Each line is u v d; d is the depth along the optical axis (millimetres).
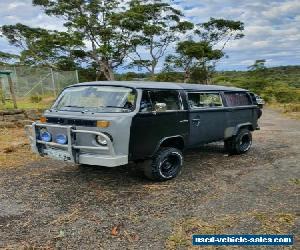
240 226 4625
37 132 6516
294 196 5809
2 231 4516
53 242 4223
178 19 46281
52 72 21234
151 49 47125
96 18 42656
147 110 6234
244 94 9484
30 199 5684
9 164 7988
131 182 6656
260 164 8227
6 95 19656
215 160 8664
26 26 46656
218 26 52031
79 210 5223
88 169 7559
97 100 6414
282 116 23500
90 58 45094
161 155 6523
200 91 7707
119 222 4789
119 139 5758
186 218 4914
